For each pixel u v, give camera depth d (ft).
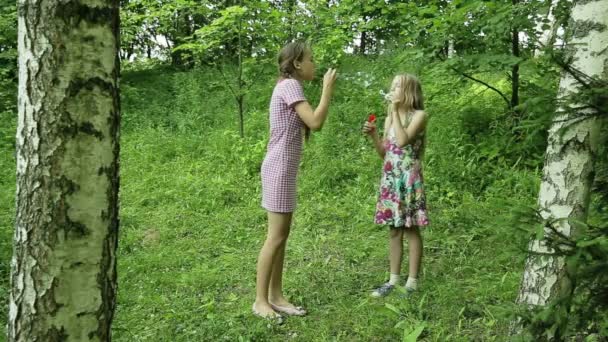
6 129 26.04
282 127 10.69
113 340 10.71
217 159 22.47
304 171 20.24
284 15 22.82
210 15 23.48
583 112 6.89
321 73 27.22
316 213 17.04
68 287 5.69
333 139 21.93
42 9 5.28
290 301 12.07
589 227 6.37
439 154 19.04
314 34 25.52
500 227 6.66
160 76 36.78
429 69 20.48
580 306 6.52
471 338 10.12
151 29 36.37
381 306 11.40
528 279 8.23
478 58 17.66
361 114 23.62
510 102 19.29
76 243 5.64
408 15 19.60
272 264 11.22
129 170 22.12
